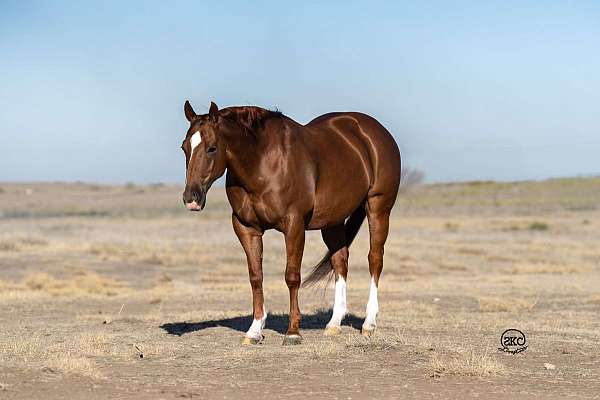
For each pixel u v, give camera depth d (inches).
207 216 2701.8
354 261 1326.3
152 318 593.6
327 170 463.2
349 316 595.8
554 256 1438.2
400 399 328.5
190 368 378.3
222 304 732.0
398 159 527.5
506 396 336.2
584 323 575.8
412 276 1128.8
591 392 344.5
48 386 339.0
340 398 328.2
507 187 4284.0
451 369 372.2
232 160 422.9
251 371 372.8
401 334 487.2
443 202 3503.9
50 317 628.1
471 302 751.1
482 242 1707.7
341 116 509.4
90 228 2137.1
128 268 1213.1
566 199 3538.4
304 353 412.8
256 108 437.1
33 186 4963.1
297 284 445.4
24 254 1321.4
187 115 420.5
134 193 4537.4
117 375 362.9
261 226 447.5
